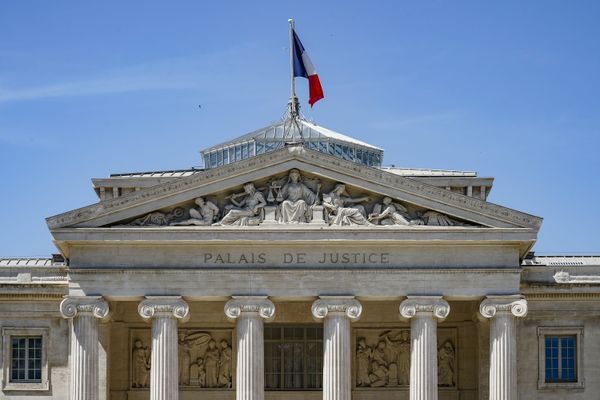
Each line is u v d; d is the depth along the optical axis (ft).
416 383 312.71
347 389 312.50
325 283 314.55
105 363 333.21
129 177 364.99
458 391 344.28
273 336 349.41
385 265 314.96
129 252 315.37
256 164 313.73
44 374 339.77
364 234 312.71
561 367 342.23
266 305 313.32
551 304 342.03
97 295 313.53
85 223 313.53
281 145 390.01
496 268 315.17
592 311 342.23
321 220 313.53
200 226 312.91
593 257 380.99
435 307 313.53
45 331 340.80
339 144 392.27
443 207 314.96
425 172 387.96
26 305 341.00
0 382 339.57
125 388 341.82
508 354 313.32
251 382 311.47
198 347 344.49
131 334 344.08
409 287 314.55
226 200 316.19
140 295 313.73
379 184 314.96
